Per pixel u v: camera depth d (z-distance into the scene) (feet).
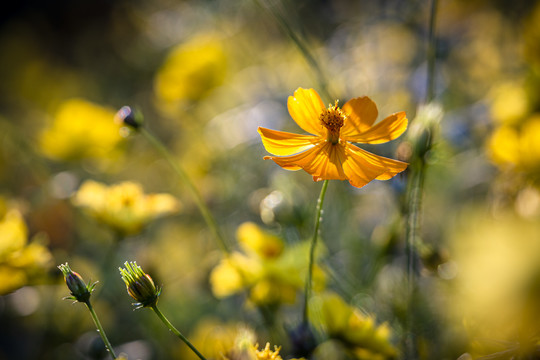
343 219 2.13
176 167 1.73
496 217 1.69
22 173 2.94
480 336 1.42
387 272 1.85
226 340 1.66
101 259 2.31
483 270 1.32
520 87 1.91
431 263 1.61
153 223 2.51
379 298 1.78
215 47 2.76
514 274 1.29
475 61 2.59
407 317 1.58
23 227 1.72
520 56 2.25
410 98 2.38
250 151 2.67
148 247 2.29
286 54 3.20
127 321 2.11
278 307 1.76
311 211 1.81
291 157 1.41
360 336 1.55
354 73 2.61
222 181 2.50
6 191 2.82
